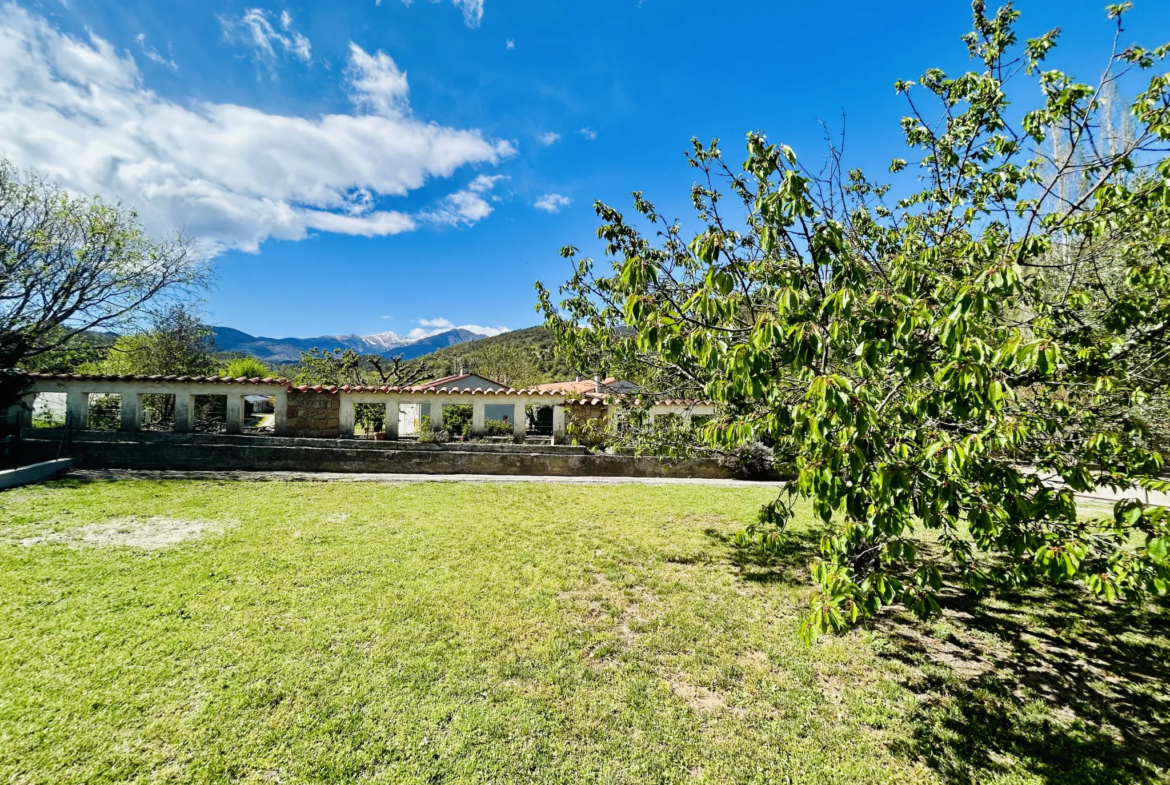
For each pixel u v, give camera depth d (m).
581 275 5.84
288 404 13.19
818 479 2.28
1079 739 3.09
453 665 3.71
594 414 13.96
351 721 3.07
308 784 2.60
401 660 3.74
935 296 2.52
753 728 3.16
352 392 13.37
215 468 11.05
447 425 18.42
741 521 8.25
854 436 2.12
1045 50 3.69
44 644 3.71
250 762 2.72
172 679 3.39
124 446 10.74
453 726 3.07
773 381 2.80
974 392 2.04
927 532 7.73
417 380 32.03
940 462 2.20
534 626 4.36
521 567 5.81
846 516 2.67
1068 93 3.18
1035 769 2.84
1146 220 3.34
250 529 6.84
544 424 16.34
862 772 2.81
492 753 2.87
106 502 7.93
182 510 7.68
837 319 2.32
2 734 2.81
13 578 4.86
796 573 5.84
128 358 19.55
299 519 7.46
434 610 4.58
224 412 19.45
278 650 3.80
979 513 2.23
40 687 3.23
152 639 3.87
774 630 4.43
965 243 3.79
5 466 10.32
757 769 2.82
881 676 3.78
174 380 12.42
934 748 3.01
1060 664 3.99
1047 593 5.37
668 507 9.17
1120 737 3.12
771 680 3.68
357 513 7.96
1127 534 2.30
